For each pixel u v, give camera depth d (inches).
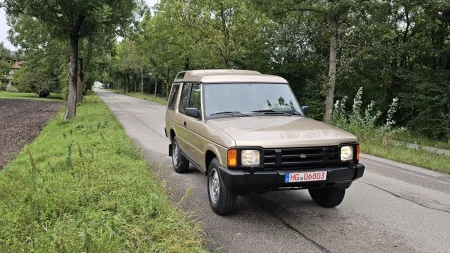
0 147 518.3
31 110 1240.2
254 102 234.5
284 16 796.0
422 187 284.5
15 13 650.8
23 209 169.3
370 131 546.6
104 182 208.1
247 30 1084.5
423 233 186.9
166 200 191.0
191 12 1119.6
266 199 237.5
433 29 812.0
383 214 215.0
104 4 611.8
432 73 805.2
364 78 997.8
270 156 178.2
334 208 223.5
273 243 170.1
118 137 442.3
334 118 686.5
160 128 648.4
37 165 314.5
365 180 304.8
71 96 737.0
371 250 165.2
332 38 765.9
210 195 212.4
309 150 183.2
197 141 232.2
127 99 1973.4
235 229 185.6
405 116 870.4
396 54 887.1
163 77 1968.5
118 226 151.3
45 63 1585.9
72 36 706.8
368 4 692.7
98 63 1596.9
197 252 144.0
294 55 1140.5
